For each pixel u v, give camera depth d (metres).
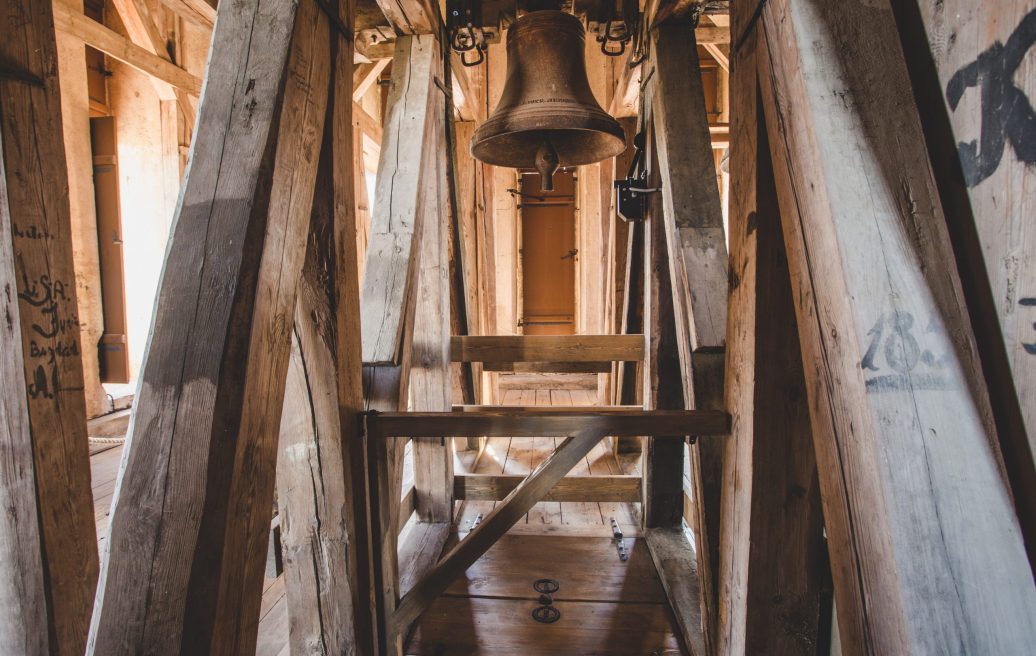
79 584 1.49
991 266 0.79
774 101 1.00
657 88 2.28
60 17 3.99
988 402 0.77
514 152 2.59
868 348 0.76
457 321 3.33
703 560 1.67
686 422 1.41
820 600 1.29
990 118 0.78
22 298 1.34
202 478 0.89
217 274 0.95
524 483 1.54
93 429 4.93
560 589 2.32
